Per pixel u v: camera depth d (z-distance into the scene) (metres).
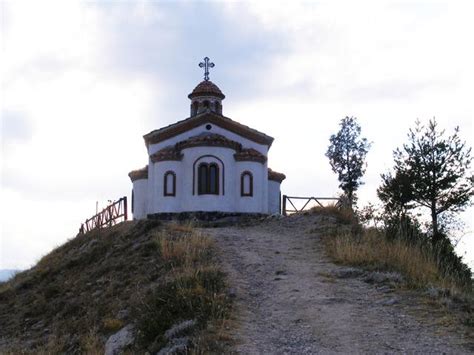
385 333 12.00
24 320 21.78
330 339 11.77
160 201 34.19
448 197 34.91
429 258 18.17
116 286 20.80
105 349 15.08
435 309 13.48
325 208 29.97
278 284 16.44
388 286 15.62
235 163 34.94
